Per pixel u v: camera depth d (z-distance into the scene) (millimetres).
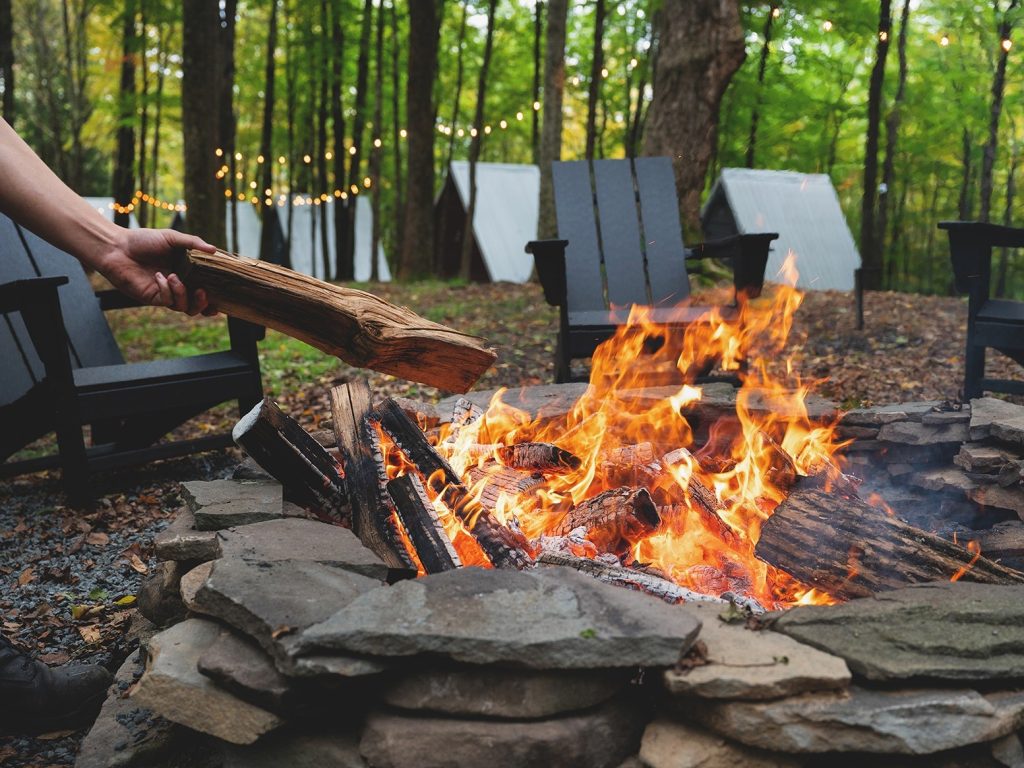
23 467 3754
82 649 2334
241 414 3928
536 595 1543
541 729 1417
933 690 1427
